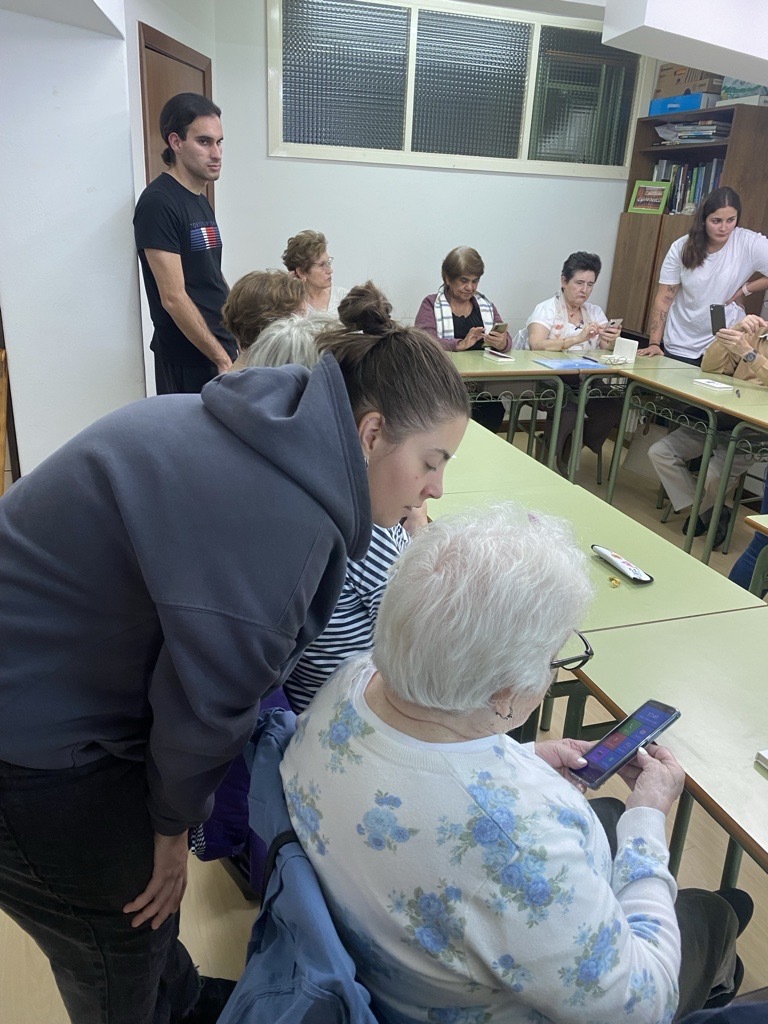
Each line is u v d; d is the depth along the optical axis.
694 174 4.47
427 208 4.66
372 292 0.91
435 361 0.81
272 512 0.71
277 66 4.12
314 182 4.42
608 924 0.69
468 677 0.68
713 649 1.36
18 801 0.82
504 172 4.70
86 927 0.93
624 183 4.97
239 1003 0.71
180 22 3.60
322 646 1.26
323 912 0.71
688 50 3.05
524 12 4.36
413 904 0.69
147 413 0.78
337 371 0.76
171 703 0.76
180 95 2.84
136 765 0.89
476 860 0.67
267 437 0.71
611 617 1.46
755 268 3.96
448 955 0.68
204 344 2.99
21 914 0.94
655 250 4.73
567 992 0.68
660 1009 0.73
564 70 4.58
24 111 2.88
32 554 0.76
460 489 2.16
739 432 3.06
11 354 3.18
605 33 3.10
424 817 0.69
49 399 3.29
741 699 1.22
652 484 4.34
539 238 4.95
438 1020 0.75
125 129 2.98
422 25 4.25
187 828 0.92
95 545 0.74
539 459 4.57
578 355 4.03
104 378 3.32
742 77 3.34
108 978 0.99
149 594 0.74
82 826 0.85
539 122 4.66
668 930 0.80
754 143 4.09
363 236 4.61
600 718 2.24
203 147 2.89
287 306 1.74
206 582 0.70
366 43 4.21
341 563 0.77
